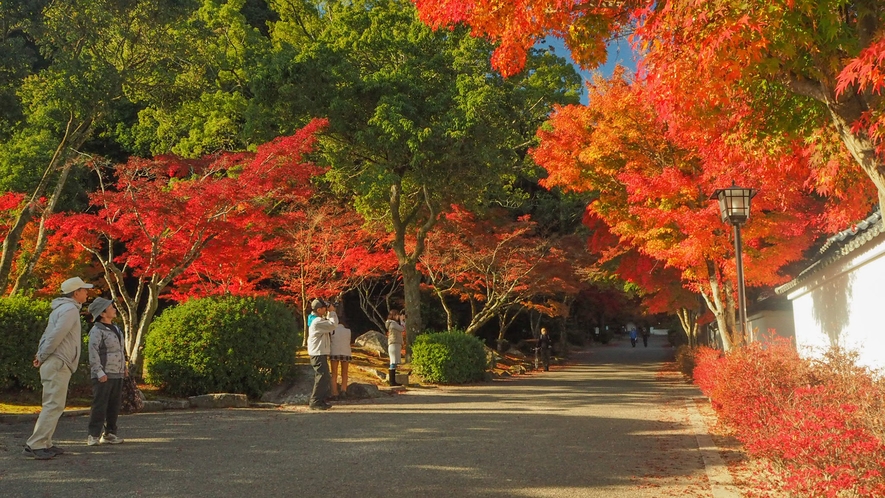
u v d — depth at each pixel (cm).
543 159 1709
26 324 1124
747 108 787
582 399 1444
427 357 1912
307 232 2241
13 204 1617
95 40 1708
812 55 622
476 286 3027
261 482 620
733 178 1194
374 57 2334
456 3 718
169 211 1312
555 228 3672
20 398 1103
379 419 1078
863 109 620
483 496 578
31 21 1709
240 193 1379
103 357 808
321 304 1264
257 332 1354
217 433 916
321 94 2117
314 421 1050
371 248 2717
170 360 1310
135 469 670
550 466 706
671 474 673
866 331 1066
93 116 1722
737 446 827
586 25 733
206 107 2530
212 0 2705
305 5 2795
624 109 1494
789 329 2027
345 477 644
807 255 1886
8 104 1731
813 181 1059
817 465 479
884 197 609
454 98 2111
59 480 619
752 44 577
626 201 1669
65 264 1955
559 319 4512
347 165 2289
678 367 2455
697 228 1376
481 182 2194
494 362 2686
